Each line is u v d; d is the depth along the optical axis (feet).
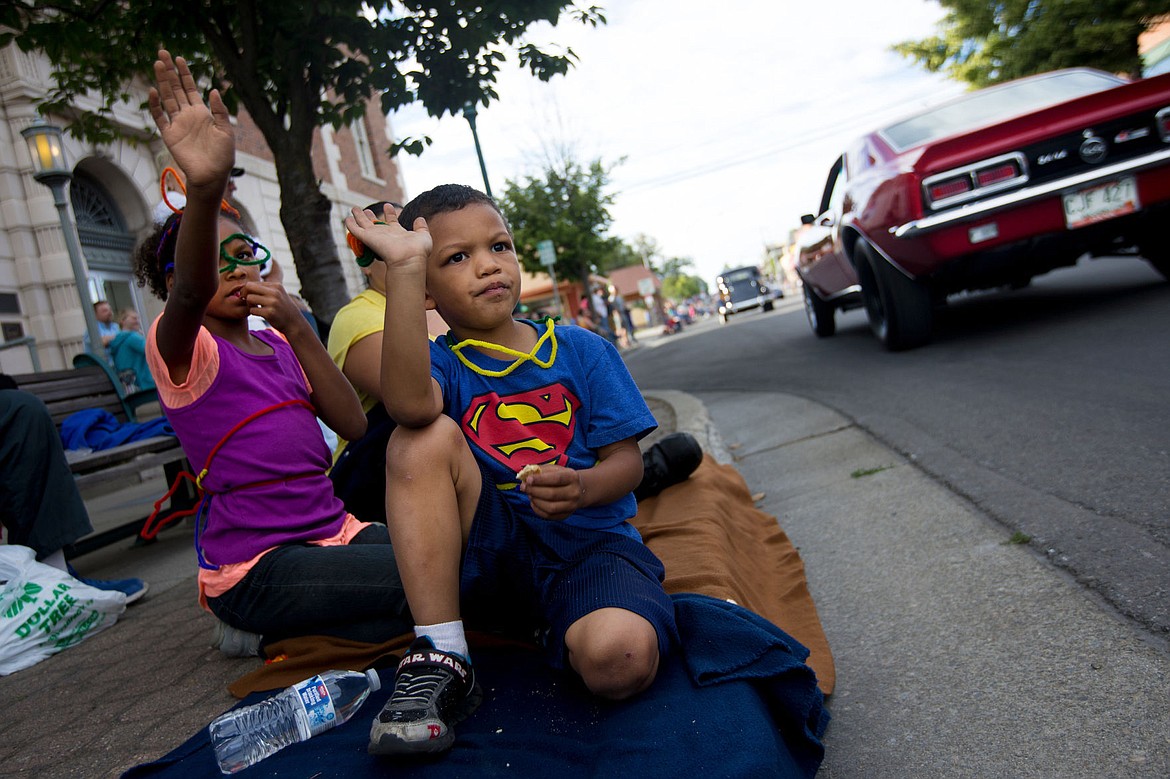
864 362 21.52
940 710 5.50
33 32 15.47
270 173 46.37
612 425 5.49
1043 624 6.21
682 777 4.10
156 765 5.29
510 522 5.22
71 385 16.89
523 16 15.87
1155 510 7.62
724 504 9.70
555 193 76.43
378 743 4.39
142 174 38.32
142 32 16.17
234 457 6.84
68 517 10.59
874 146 20.13
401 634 6.68
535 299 108.37
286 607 6.77
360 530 7.43
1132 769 4.48
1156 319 16.60
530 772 4.34
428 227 5.40
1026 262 17.92
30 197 33.27
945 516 9.05
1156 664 5.32
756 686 4.99
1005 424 11.94
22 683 8.53
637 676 4.79
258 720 5.19
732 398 22.29
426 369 4.89
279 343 7.69
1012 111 19.12
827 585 8.11
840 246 22.59
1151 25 54.39
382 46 15.57
